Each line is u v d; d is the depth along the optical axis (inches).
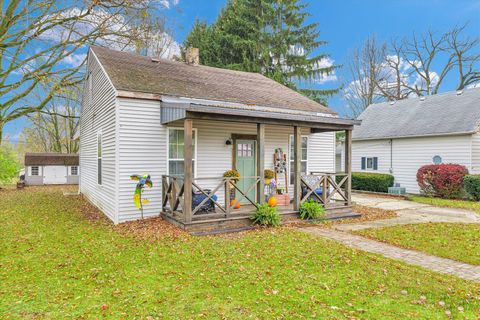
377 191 663.1
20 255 221.6
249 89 469.4
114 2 415.5
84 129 567.2
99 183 420.8
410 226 323.9
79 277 181.9
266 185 410.6
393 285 171.3
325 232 294.8
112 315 138.4
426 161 628.7
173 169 359.6
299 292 161.2
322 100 1002.1
